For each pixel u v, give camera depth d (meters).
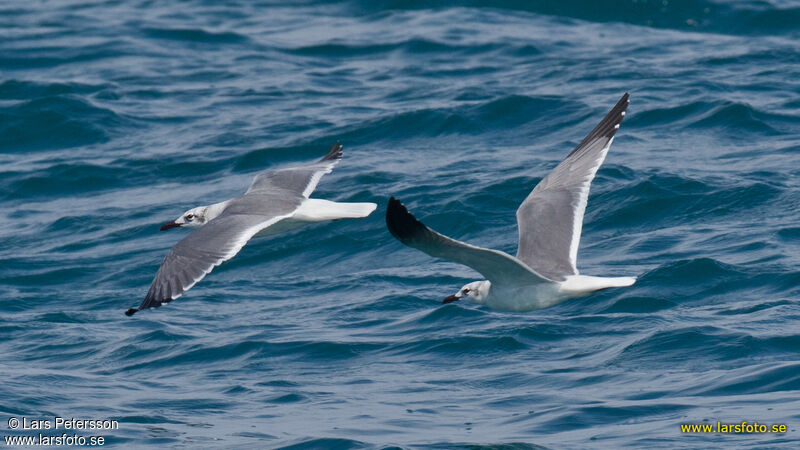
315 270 19.39
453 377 13.92
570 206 11.66
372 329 15.95
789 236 18.17
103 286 18.95
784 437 11.24
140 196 23.42
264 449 11.70
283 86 30.62
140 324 16.77
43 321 17.19
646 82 28.44
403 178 22.78
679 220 19.62
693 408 12.23
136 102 29.52
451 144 25.27
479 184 21.97
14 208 23.30
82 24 37.16
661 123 25.33
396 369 14.37
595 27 35.56
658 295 16.06
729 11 35.59
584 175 11.90
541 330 15.18
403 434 11.97
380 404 13.05
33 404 13.30
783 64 30.16
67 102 28.62
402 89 29.70
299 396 13.50
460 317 15.91
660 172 21.47
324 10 38.72
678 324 14.80
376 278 18.38
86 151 26.25
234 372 14.56
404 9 37.97
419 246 9.82
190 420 12.77
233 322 16.69
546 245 11.41
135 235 21.20
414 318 16.16
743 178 21.03
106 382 14.33
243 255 20.03
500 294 11.16
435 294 17.33
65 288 18.95
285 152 25.27
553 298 10.95
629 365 13.74
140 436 12.22
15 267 19.88
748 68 29.80
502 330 15.22
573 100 27.05
